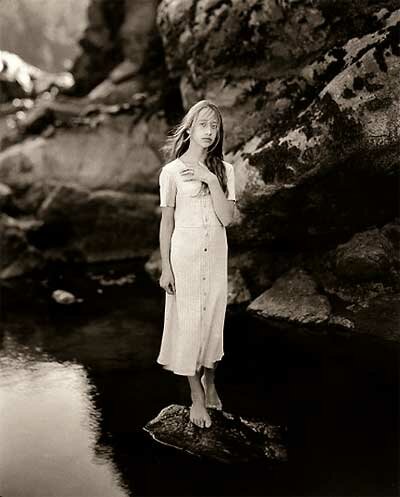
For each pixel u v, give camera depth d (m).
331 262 5.51
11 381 4.50
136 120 8.50
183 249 3.37
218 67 6.11
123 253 8.02
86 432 3.74
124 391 4.29
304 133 4.88
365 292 5.27
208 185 3.33
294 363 4.55
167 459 3.41
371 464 3.30
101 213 7.87
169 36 6.57
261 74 5.93
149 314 5.84
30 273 7.35
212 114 3.36
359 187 5.06
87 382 4.45
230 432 3.54
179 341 3.44
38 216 7.93
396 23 4.88
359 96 4.72
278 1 5.52
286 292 5.55
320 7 5.34
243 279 5.92
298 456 3.38
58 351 5.04
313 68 5.37
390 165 4.84
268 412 3.86
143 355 4.91
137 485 3.18
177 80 8.26
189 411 3.73
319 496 3.04
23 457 3.49
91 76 9.73
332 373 4.36
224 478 3.21
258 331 5.16
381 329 4.93
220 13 5.88
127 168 8.23
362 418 3.76
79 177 8.11
